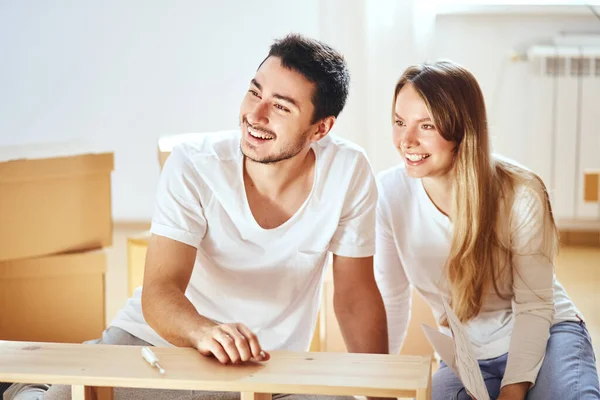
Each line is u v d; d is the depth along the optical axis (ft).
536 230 6.54
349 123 12.92
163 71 15.10
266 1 14.65
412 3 12.73
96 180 9.09
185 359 4.78
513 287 6.70
